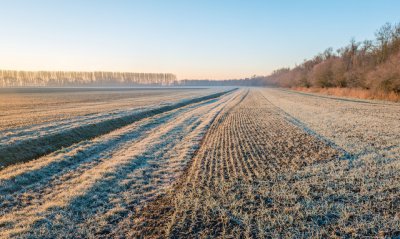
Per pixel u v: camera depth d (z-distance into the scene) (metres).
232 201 6.93
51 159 10.88
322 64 70.12
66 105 35.50
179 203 6.88
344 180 8.15
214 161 10.73
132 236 5.49
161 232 5.59
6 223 6.05
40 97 53.91
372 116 22.19
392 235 5.19
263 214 6.21
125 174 9.35
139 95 64.69
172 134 16.69
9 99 47.44
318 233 5.31
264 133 16.69
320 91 67.62
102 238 5.45
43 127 16.75
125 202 7.08
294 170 9.30
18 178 8.77
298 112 27.53
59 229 5.79
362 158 10.40
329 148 12.30
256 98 53.66
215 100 51.00
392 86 36.81
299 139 14.62
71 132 15.92
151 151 12.50
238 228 5.64
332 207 6.41
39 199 7.45
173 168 9.95
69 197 7.30
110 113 24.89
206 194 7.42
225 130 18.02
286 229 5.52
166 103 38.47
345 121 19.97
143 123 20.81
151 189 7.98
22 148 12.30
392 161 9.88
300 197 7.08
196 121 22.34
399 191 7.15
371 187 7.50
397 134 14.72
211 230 5.60
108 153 12.44
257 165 10.03
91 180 8.60
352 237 5.18
